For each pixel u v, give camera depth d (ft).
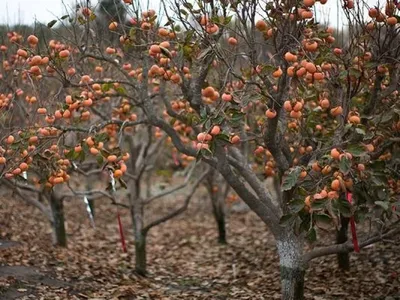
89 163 23.15
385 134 15.78
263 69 14.82
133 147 23.54
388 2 15.16
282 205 16.53
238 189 16.84
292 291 16.76
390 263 20.94
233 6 15.38
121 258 24.85
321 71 14.64
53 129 16.16
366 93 16.70
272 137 15.92
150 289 20.34
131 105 18.97
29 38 15.96
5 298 17.53
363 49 15.72
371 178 13.98
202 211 38.58
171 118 20.86
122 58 19.48
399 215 14.35
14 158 16.35
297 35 15.06
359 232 23.70
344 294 18.70
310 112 16.29
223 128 16.01
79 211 35.42
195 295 19.77
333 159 13.87
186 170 28.32
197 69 16.42
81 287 19.43
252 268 23.27
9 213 28.78
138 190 22.95
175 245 28.89
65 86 16.66
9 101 19.13
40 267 20.84
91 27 19.44
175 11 15.83
